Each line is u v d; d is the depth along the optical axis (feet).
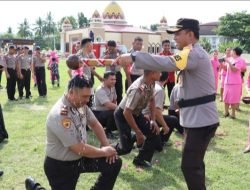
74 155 12.11
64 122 11.41
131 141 18.20
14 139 23.15
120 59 11.38
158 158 19.85
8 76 39.06
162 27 202.90
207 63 11.98
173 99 22.30
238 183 16.69
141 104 16.87
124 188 15.93
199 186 12.53
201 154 12.46
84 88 11.35
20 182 16.39
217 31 199.93
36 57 42.09
